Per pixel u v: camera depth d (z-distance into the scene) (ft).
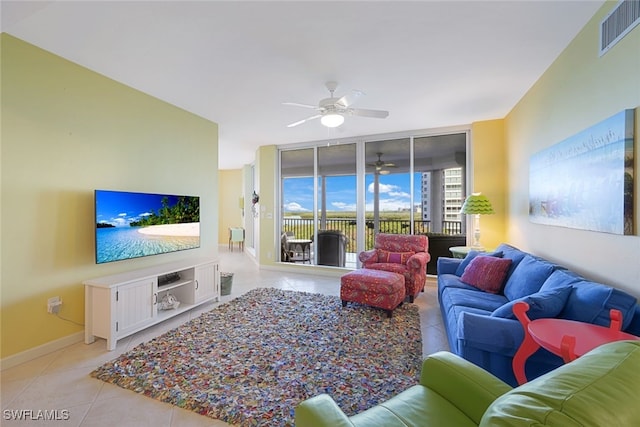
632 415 1.73
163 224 10.85
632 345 2.41
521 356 4.88
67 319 8.23
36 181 7.61
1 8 4.68
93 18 6.41
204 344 8.24
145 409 5.59
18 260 7.27
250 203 26.66
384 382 6.44
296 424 3.19
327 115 9.56
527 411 1.80
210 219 13.88
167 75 9.21
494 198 13.51
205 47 7.61
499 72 8.96
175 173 11.97
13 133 7.16
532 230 10.03
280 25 6.68
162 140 11.37
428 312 10.84
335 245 17.43
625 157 5.29
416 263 11.83
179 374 6.74
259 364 7.18
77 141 8.55
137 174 10.39
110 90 9.45
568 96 7.47
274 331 9.12
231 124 14.34
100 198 8.61
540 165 9.05
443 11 6.19
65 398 5.90
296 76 9.23
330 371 6.88
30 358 7.39
